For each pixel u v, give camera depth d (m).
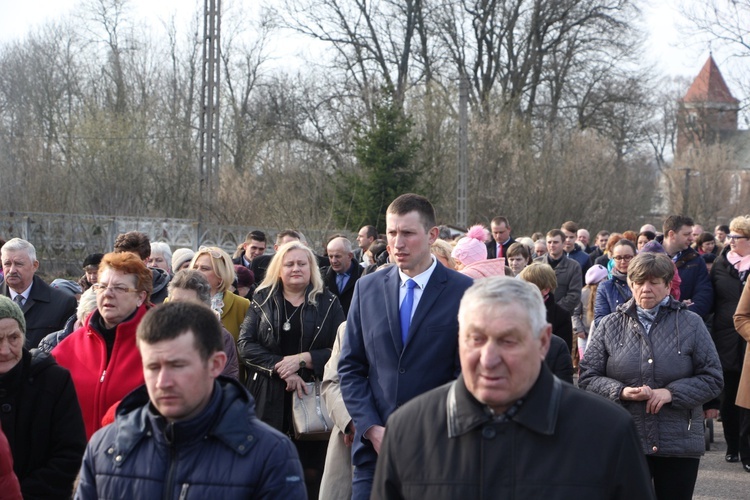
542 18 35.72
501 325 2.45
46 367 3.89
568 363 4.91
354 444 4.18
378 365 4.18
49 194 28.19
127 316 4.41
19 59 39.84
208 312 2.78
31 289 6.32
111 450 2.74
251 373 5.60
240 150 37.34
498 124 33.28
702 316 7.92
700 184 46.41
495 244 13.03
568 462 2.45
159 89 37.75
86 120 30.19
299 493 2.70
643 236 11.16
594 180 34.03
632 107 37.25
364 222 25.16
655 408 4.77
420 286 4.21
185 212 28.12
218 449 2.68
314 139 35.59
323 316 5.58
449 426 2.55
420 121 31.95
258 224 25.02
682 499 4.91
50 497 3.78
